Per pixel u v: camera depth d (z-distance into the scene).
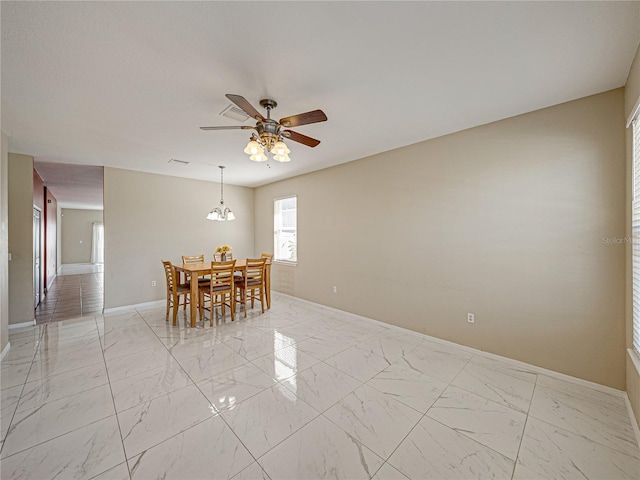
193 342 3.28
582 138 2.30
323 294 4.80
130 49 1.70
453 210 3.10
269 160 4.23
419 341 3.32
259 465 1.54
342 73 1.97
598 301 2.25
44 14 1.41
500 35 1.59
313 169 4.81
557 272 2.44
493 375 2.51
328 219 4.67
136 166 4.56
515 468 1.54
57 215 9.20
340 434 1.78
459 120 2.76
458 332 3.09
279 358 2.86
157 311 4.65
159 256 5.11
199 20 1.48
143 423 1.87
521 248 2.63
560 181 2.41
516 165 2.64
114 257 4.61
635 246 1.91
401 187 3.60
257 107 2.46
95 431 1.79
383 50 1.73
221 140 3.29
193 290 3.84
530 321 2.59
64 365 2.70
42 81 2.04
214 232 5.91
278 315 4.41
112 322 4.04
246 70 1.93
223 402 2.11
